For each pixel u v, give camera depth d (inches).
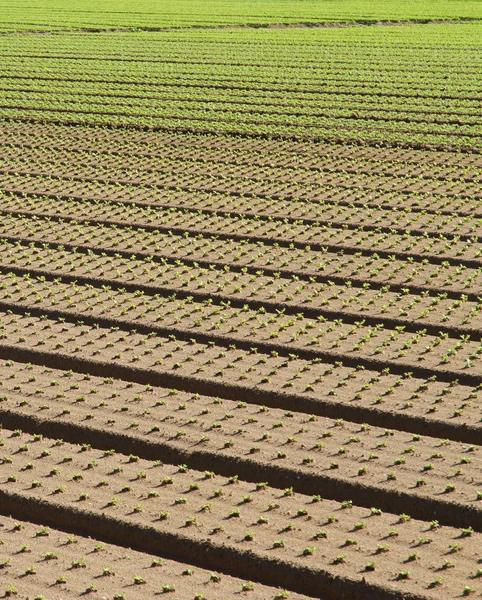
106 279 1114.7
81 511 693.3
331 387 853.2
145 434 789.2
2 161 1595.7
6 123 1839.3
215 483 725.9
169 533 664.4
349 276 1091.9
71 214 1344.7
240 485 723.4
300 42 2672.2
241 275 1113.4
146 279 1111.6
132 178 1489.9
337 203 1337.4
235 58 2436.0
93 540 671.1
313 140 1660.9
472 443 770.8
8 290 1097.4
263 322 985.5
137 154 1611.7
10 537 673.0
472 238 1186.6
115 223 1298.0
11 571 631.2
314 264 1134.4
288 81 2130.9
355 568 621.0
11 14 3294.8
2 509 713.6
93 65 2374.5
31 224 1310.3
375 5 3577.8
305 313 1011.3
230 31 2918.3
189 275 1117.1
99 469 749.3
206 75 2226.9
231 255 1171.9
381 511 688.4
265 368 893.2
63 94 2065.7
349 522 672.4
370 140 1638.8
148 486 724.0
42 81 2201.0
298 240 1206.3
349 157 1552.7
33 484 725.3
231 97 1996.8
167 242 1223.5
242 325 984.9
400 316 988.6
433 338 940.0
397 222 1255.5
